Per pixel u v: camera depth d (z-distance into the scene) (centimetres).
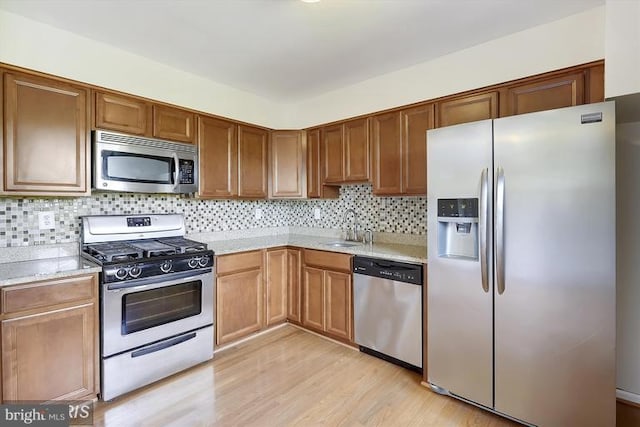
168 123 254
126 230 251
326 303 285
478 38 226
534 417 167
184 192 261
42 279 171
